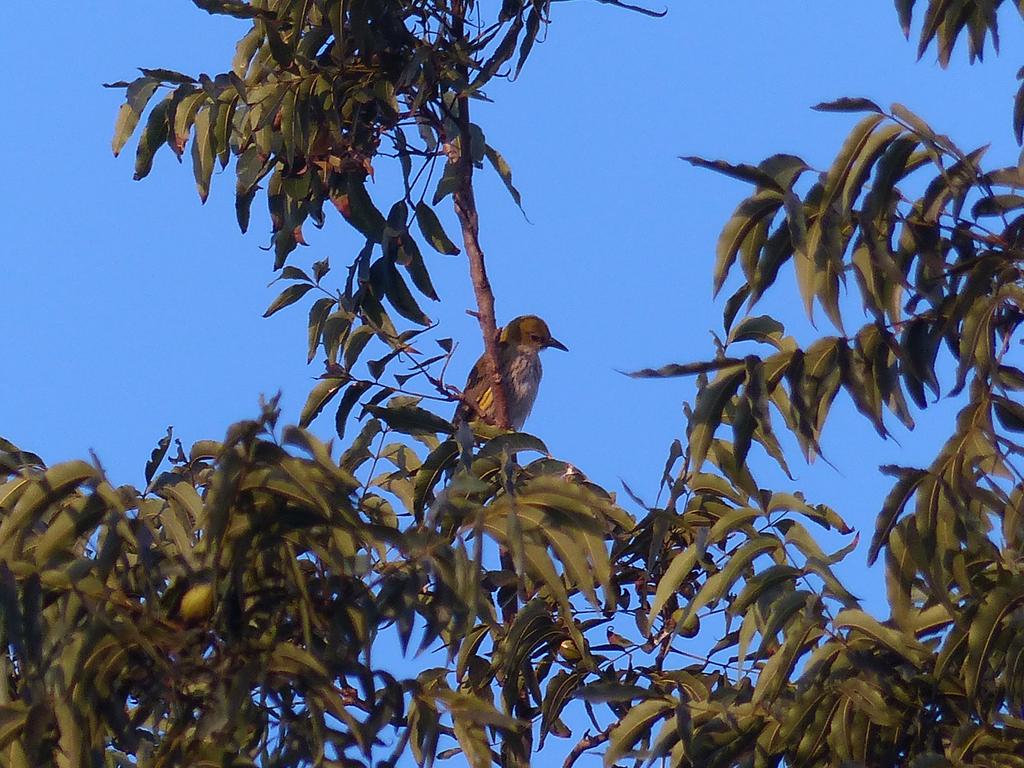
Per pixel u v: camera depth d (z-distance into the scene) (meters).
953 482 8.91
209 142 12.12
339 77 12.21
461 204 12.59
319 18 12.71
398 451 11.44
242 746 8.80
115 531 7.72
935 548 8.96
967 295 8.84
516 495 8.31
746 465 9.65
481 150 12.53
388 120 12.48
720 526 9.30
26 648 7.61
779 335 10.13
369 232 12.49
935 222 8.96
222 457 7.67
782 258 8.73
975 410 8.87
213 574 7.91
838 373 9.26
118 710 7.92
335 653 8.21
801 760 9.17
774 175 8.46
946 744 9.30
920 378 9.01
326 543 8.11
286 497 7.89
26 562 7.71
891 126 8.48
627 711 10.34
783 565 8.95
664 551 10.70
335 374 12.06
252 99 12.04
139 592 8.23
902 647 8.84
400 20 12.19
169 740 8.11
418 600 8.11
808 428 8.97
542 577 8.28
